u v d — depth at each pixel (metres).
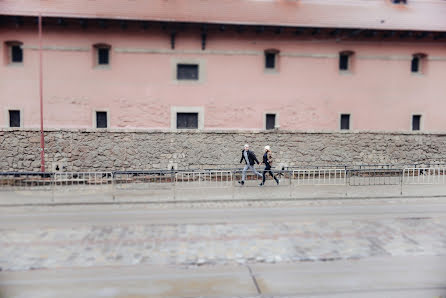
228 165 15.23
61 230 7.56
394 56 18.14
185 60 16.98
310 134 15.57
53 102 16.39
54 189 11.65
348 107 18.08
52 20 15.52
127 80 16.75
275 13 17.33
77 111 16.55
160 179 11.93
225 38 17.11
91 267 5.55
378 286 4.94
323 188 12.48
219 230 7.60
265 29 16.81
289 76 17.62
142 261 5.80
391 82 18.23
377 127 18.31
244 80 17.38
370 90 18.14
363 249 6.39
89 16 15.20
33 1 16.06
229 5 17.45
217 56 17.16
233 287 4.89
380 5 19.22
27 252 6.20
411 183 13.12
